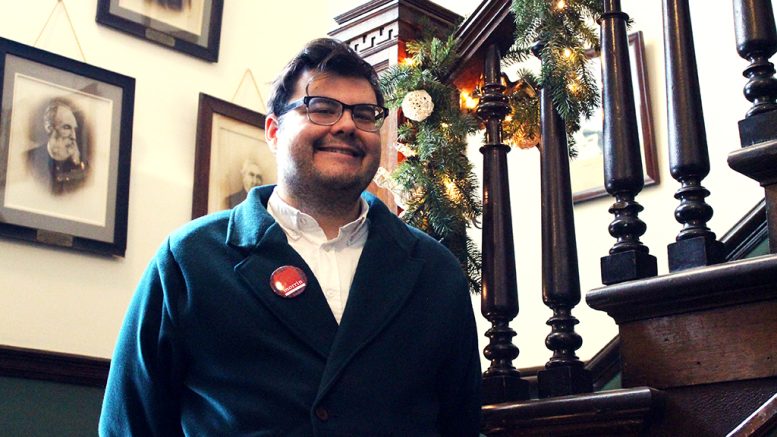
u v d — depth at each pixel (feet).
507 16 8.11
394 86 8.46
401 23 9.39
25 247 13.83
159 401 5.26
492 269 7.34
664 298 6.03
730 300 5.78
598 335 13.41
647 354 6.16
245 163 16.30
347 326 5.14
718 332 5.84
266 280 5.17
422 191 8.24
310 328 5.11
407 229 5.85
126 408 5.30
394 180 8.32
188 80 16.20
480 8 8.26
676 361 6.01
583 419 6.18
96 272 14.44
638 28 14.10
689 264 6.07
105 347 14.30
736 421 5.70
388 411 5.08
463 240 8.25
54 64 14.49
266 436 4.85
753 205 12.57
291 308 5.12
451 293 5.60
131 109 15.19
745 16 6.30
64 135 14.38
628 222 6.47
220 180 15.89
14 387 11.05
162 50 15.98
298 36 18.06
